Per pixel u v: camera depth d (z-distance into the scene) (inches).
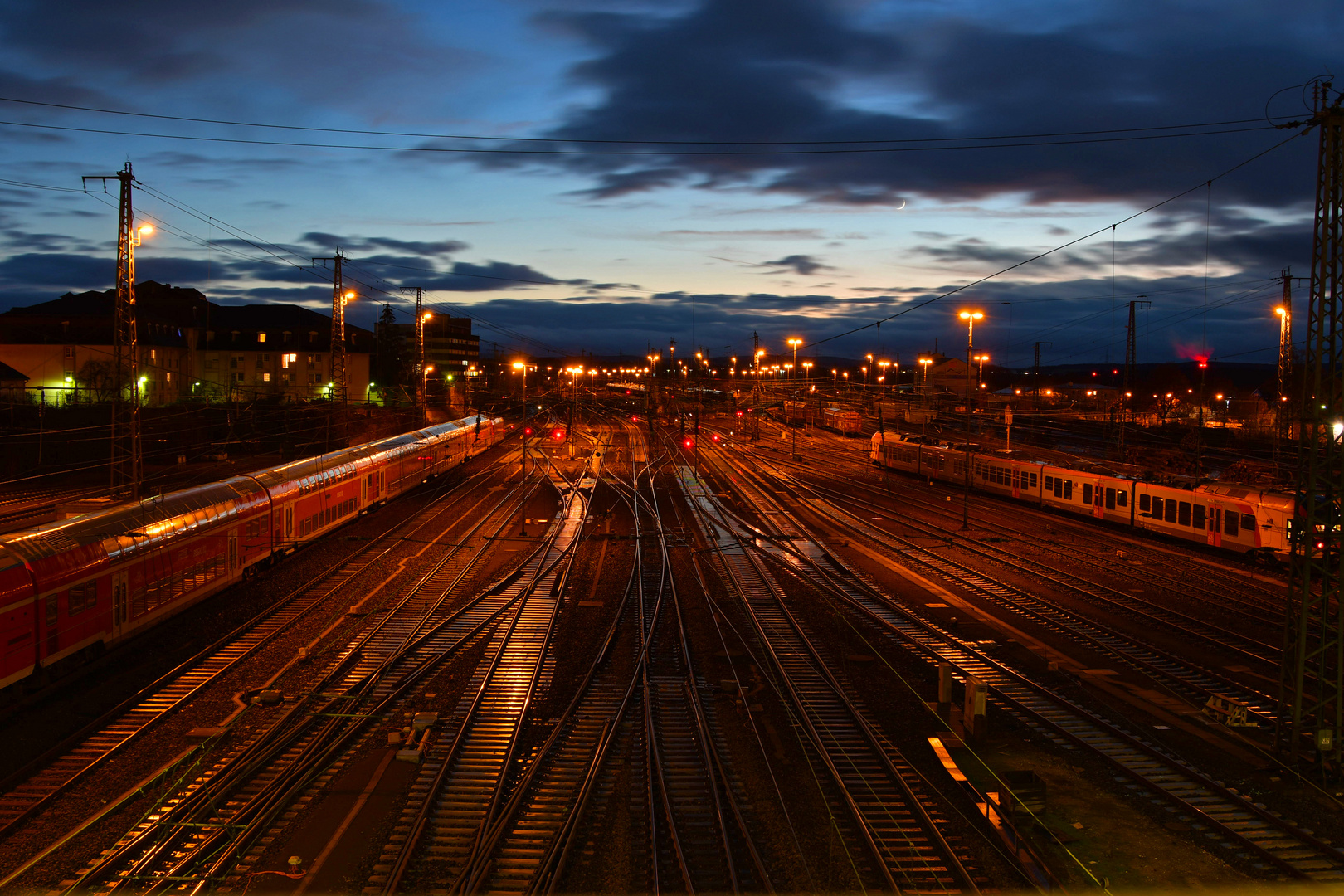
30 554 762.8
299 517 1418.6
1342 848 529.7
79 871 487.8
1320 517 629.3
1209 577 1323.8
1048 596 1178.6
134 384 1059.9
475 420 3078.2
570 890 476.7
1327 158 599.5
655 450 3314.5
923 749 667.4
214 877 480.4
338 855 506.9
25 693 751.7
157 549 952.3
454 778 606.9
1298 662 625.9
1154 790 600.7
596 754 643.5
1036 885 476.7
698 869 496.7
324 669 837.8
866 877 491.5
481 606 1103.6
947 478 2443.4
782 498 2201.0
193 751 642.2
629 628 1009.5
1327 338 610.5
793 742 681.0
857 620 1054.4
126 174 1067.3
